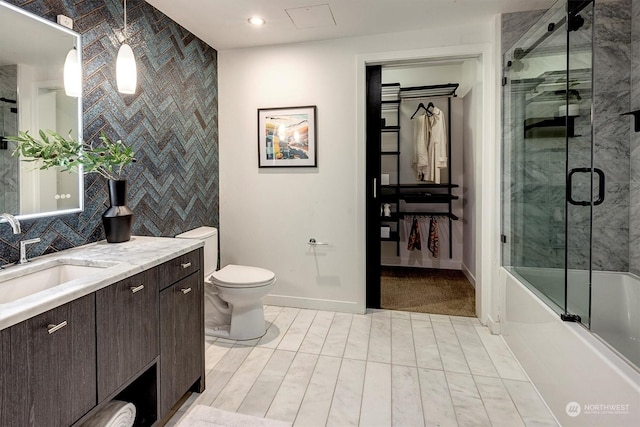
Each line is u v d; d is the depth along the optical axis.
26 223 1.63
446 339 2.63
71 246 1.86
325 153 3.12
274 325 2.88
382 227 4.41
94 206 2.00
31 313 1.04
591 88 2.01
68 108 1.82
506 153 2.66
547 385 1.87
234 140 3.31
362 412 1.82
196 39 2.94
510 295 2.49
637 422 1.23
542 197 2.22
